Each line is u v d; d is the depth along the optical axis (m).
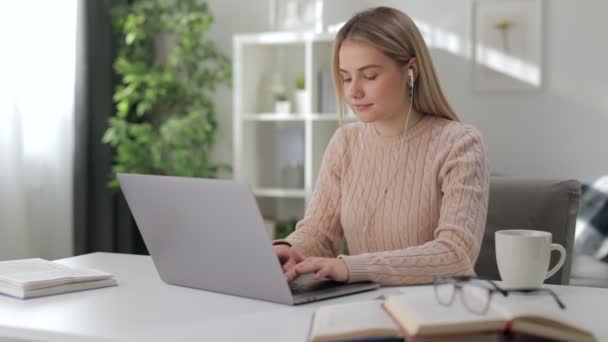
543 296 1.33
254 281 1.33
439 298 1.05
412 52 1.70
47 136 3.68
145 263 1.75
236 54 3.91
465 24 3.98
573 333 0.96
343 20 4.13
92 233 3.91
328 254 1.89
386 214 1.78
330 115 3.82
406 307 1.01
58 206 3.74
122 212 4.05
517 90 3.90
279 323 1.17
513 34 3.90
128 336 1.11
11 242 3.42
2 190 3.39
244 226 1.28
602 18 3.76
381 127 1.82
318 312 1.10
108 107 3.94
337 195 1.91
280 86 4.04
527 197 1.91
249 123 4.07
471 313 0.98
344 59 1.70
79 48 3.81
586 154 3.81
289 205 4.33
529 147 3.91
